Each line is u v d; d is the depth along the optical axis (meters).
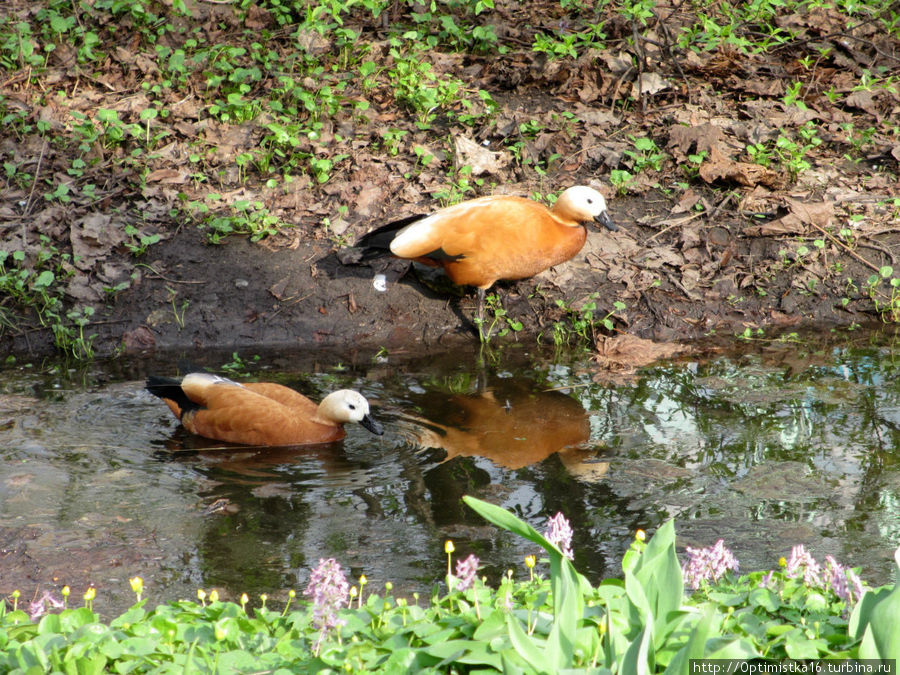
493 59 16.59
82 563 6.98
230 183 13.66
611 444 9.05
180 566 6.98
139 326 11.84
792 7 18.05
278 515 7.77
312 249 12.75
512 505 7.91
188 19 16.78
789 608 5.14
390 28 17.41
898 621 4.10
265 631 5.09
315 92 15.22
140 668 4.66
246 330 11.92
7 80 15.18
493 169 13.95
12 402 10.02
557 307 12.23
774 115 15.20
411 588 6.65
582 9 17.67
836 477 8.28
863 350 11.26
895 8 17.58
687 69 16.44
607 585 5.32
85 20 16.75
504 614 4.84
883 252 12.70
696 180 13.92
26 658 4.60
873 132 14.56
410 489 8.23
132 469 8.58
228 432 9.16
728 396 10.07
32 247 12.29
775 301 12.34
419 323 12.16
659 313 12.09
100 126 14.29
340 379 10.75
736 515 7.68
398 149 14.41
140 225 12.80
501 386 10.52
